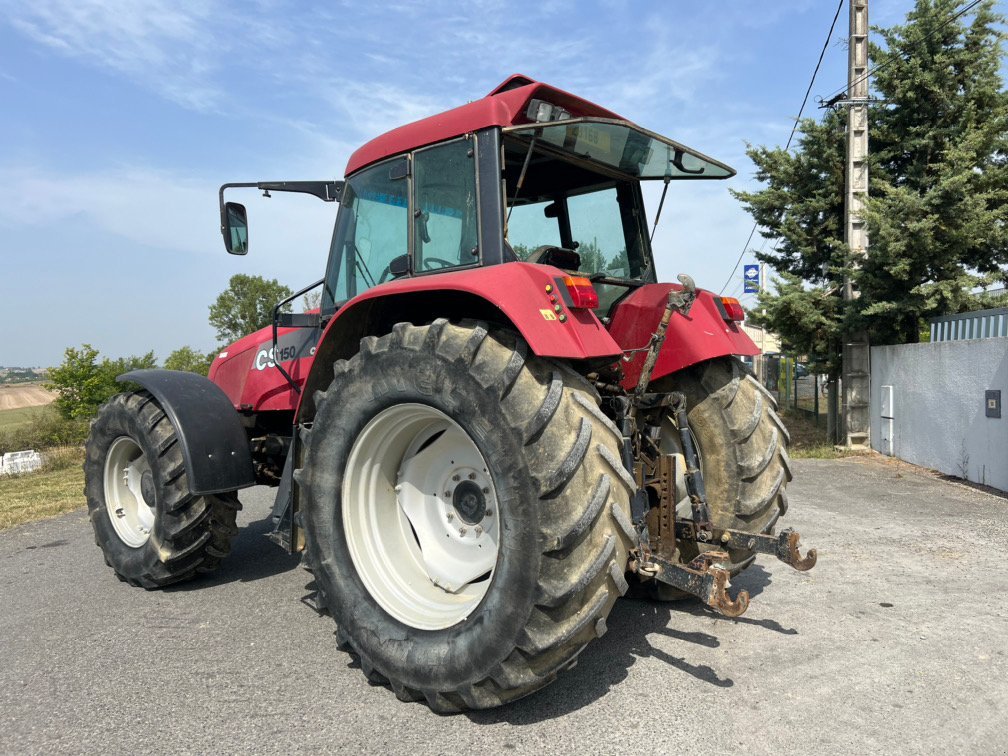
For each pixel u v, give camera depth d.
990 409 7.25
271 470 4.75
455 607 2.79
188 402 4.03
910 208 8.91
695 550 3.32
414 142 3.19
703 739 2.41
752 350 3.74
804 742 2.38
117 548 4.36
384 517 3.08
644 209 4.10
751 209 11.84
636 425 3.13
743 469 3.38
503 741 2.42
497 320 2.88
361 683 2.91
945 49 10.08
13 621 3.79
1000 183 9.30
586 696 2.74
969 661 3.00
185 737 2.49
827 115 10.82
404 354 2.71
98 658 3.22
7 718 2.66
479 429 2.48
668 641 3.27
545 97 3.06
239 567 4.76
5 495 9.36
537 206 3.67
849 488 7.27
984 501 6.48
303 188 4.11
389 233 3.40
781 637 3.30
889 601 3.77
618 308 3.65
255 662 3.14
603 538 2.37
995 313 7.77
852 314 9.88
